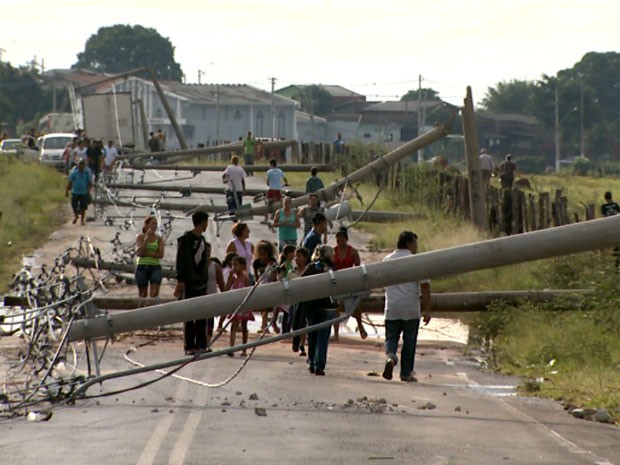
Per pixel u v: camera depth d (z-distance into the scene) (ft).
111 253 258.78
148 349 166.20
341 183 304.71
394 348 143.13
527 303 188.34
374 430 107.14
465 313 204.33
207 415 114.11
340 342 183.11
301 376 144.15
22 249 274.36
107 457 93.56
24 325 139.44
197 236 155.74
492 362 161.58
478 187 291.58
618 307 177.78
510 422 113.19
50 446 98.37
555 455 96.63
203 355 126.72
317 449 97.60
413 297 141.90
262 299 131.13
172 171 538.88
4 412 116.88
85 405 121.19
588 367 152.46
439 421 112.78
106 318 132.77
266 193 340.39
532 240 124.57
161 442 99.76
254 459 93.09
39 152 565.12
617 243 123.44
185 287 155.63
